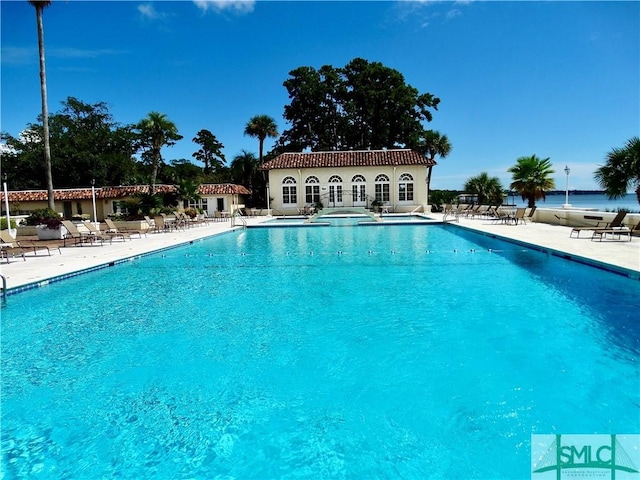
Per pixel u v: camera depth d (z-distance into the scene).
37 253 12.74
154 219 21.25
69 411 3.95
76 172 40.69
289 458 3.20
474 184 32.03
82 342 5.75
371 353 5.16
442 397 4.05
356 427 3.59
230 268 11.13
